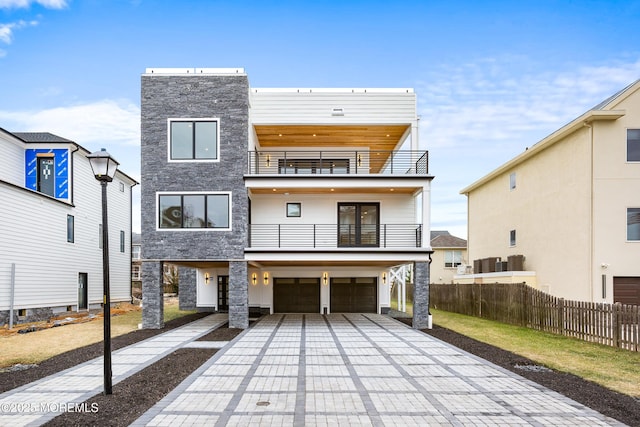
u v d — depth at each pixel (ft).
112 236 75.66
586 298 50.24
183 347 33.27
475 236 88.22
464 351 31.89
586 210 50.62
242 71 47.62
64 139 63.41
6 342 36.37
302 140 57.82
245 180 47.01
